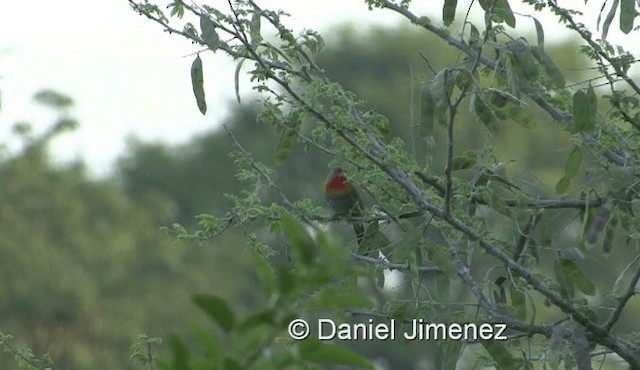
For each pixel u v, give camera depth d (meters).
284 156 11.32
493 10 10.95
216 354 5.39
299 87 12.64
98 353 43.09
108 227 46.59
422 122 10.98
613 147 11.23
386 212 11.10
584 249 11.40
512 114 11.38
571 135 11.38
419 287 11.21
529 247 11.34
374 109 11.27
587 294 11.12
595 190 11.63
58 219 45.69
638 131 11.23
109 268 45.62
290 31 11.25
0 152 46.62
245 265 48.22
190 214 53.12
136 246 46.69
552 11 11.41
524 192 11.67
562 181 11.38
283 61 11.41
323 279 5.41
